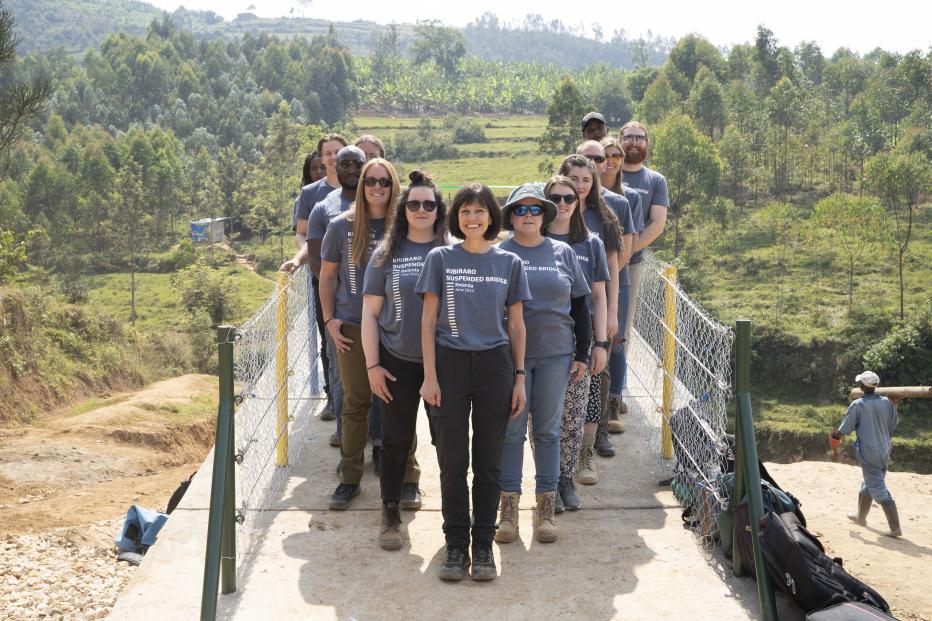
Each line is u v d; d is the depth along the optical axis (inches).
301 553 174.2
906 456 1780.3
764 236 3373.5
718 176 3639.3
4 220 3191.4
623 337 232.7
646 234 244.8
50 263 3284.9
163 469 542.3
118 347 906.1
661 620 148.3
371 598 156.3
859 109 4842.5
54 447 514.3
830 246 3065.9
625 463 224.5
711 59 6840.6
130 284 3297.2
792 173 4512.8
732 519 166.6
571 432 192.1
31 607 205.9
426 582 161.9
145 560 173.8
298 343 258.7
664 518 190.9
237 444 171.5
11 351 704.4
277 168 4638.3
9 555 259.3
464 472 161.6
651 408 251.1
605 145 222.4
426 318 158.2
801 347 2172.7
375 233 185.2
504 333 159.9
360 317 187.9
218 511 147.3
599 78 7834.6
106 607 202.7
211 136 6801.2
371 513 194.4
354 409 194.1
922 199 3462.1
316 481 214.2
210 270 2650.1
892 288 2564.0
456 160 6067.9
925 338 2089.1
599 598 155.6
